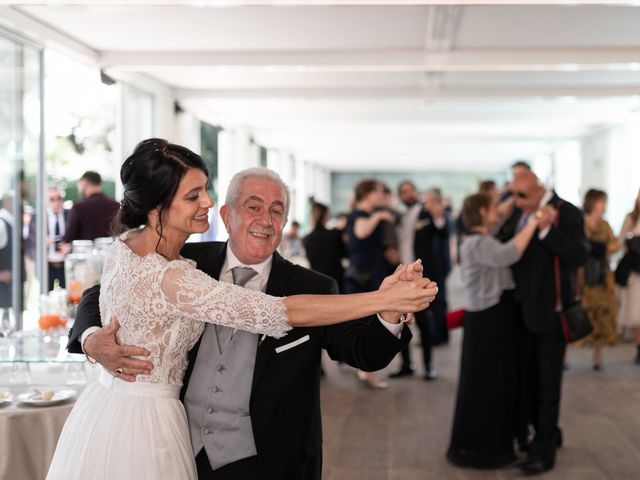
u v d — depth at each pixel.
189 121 10.95
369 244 6.67
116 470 1.88
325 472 4.39
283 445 2.04
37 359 3.27
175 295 1.84
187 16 6.35
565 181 19.28
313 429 2.09
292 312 1.82
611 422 5.39
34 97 6.64
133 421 1.90
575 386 6.51
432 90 10.30
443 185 29.69
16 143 6.36
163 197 1.90
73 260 4.26
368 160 23.80
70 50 7.04
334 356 2.10
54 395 3.14
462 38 7.23
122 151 8.69
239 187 2.09
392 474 4.36
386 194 7.94
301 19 6.50
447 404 5.91
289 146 18.39
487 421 4.41
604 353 8.05
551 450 4.30
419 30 6.92
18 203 6.38
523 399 4.50
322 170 27.58
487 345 4.39
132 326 1.89
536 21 6.59
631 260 7.16
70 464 1.93
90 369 3.44
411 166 26.81
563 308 4.15
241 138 13.96
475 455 4.45
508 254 4.09
